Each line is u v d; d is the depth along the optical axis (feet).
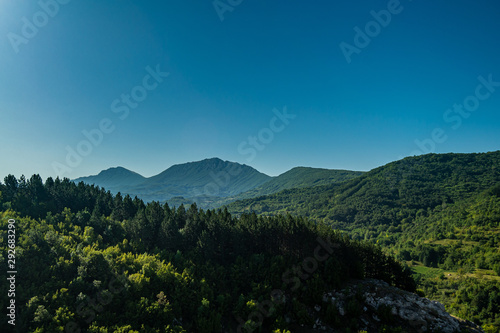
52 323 149.69
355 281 239.91
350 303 199.21
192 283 204.64
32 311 152.87
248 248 273.75
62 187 391.04
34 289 168.25
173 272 208.33
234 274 225.76
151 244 284.61
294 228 276.62
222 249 262.88
